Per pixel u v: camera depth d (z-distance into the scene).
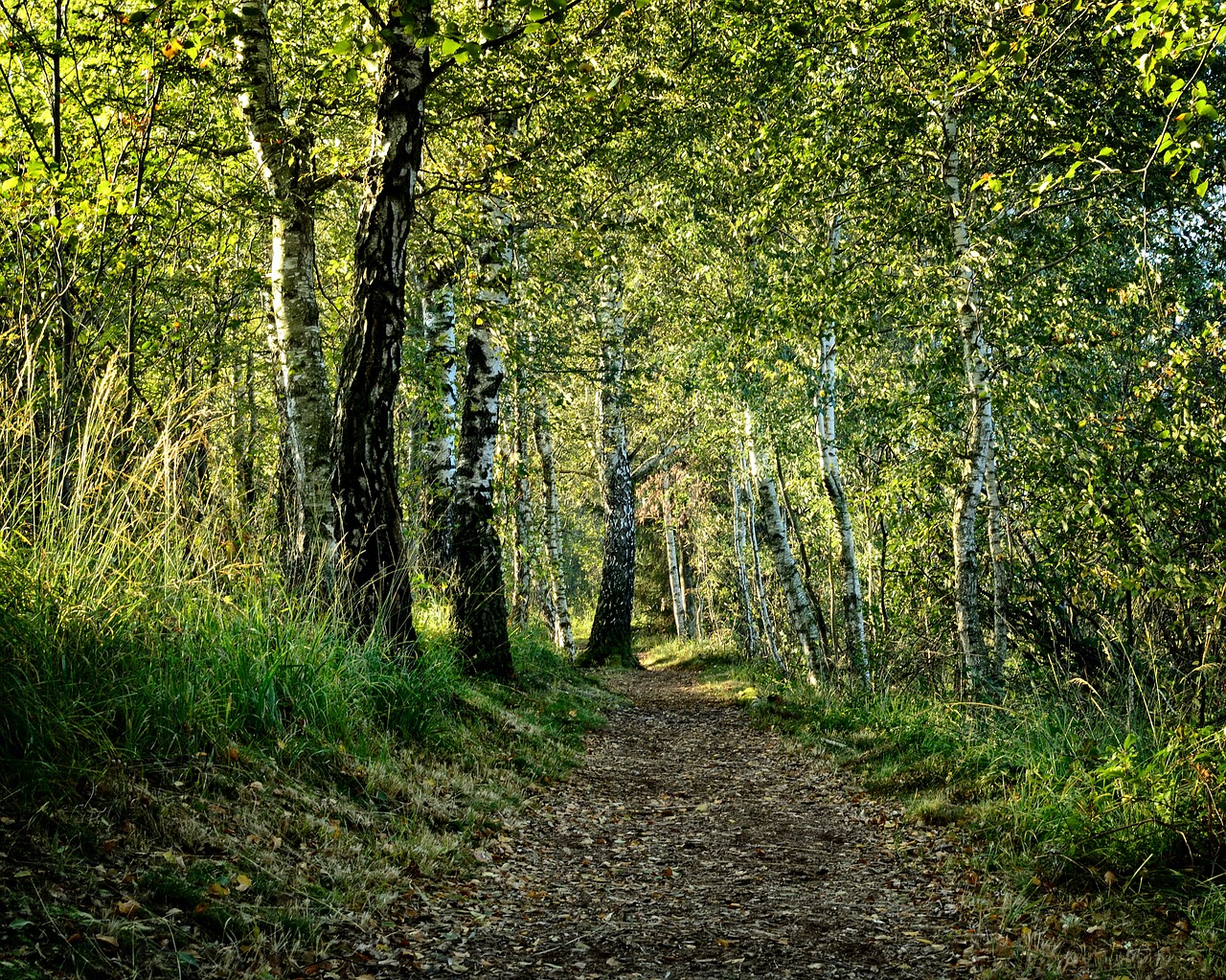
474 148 9.74
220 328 10.47
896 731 9.79
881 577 13.42
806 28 9.16
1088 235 10.71
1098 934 4.36
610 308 19.78
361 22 7.79
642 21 10.55
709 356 13.61
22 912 3.06
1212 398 8.57
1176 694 6.53
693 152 13.05
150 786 4.24
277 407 10.57
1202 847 4.90
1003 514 11.66
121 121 7.13
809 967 4.10
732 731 12.02
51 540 4.60
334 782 5.46
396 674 7.21
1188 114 5.45
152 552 5.13
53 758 3.86
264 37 7.68
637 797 8.05
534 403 19.39
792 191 10.70
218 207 8.79
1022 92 9.44
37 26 7.41
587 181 12.02
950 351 11.05
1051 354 10.76
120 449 5.42
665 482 29.36
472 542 11.93
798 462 16.75
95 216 6.29
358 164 8.19
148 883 3.56
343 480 7.68
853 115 10.09
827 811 7.47
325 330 12.50
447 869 5.06
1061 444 10.05
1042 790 6.16
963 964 4.13
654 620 37.75
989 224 10.19
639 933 4.51
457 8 9.30
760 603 22.30
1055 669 9.02
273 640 5.97
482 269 11.05
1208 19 5.50
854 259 11.27
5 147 6.84
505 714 9.46
